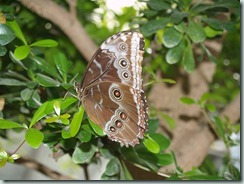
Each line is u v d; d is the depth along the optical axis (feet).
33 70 1.56
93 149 1.45
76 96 1.31
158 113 2.08
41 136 1.22
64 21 1.82
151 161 1.56
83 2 2.28
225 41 2.73
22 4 1.84
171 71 2.30
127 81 1.33
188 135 2.20
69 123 1.31
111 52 1.32
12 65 1.72
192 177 1.54
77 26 1.86
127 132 1.33
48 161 3.82
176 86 2.29
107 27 2.66
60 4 2.13
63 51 2.21
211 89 3.16
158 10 1.73
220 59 2.98
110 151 1.55
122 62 1.32
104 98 1.32
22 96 1.48
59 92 1.62
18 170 3.78
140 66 1.31
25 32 2.06
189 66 1.65
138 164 1.60
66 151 1.58
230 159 1.80
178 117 2.23
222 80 3.18
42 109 1.27
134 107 1.33
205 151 2.19
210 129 2.20
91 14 2.39
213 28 1.66
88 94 1.31
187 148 2.16
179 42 1.61
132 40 1.31
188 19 1.66
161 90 2.30
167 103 2.27
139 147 1.59
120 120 1.33
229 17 1.99
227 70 3.09
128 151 1.56
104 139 1.55
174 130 2.20
